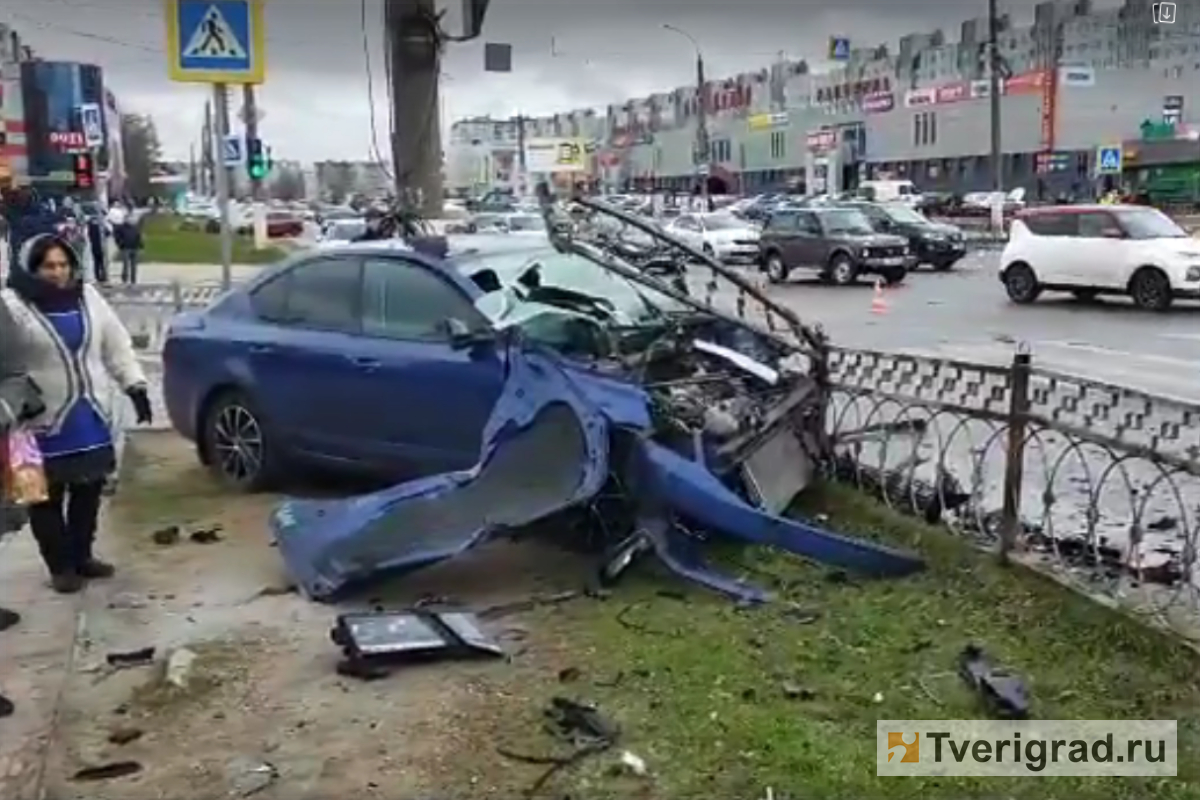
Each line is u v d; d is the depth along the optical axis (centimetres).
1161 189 6006
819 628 533
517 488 605
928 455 684
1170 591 536
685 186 9781
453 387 696
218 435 830
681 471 601
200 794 406
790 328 798
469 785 406
